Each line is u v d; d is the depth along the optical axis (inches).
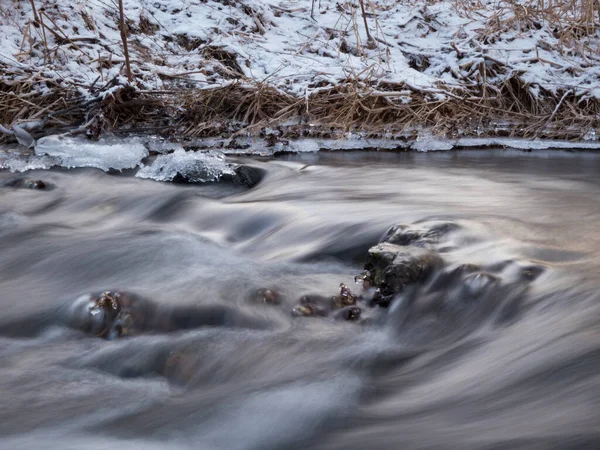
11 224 247.8
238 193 278.7
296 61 405.4
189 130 356.2
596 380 108.9
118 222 254.4
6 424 120.8
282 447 109.0
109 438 114.8
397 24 453.1
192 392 134.7
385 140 366.6
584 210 220.7
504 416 105.9
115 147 325.1
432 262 161.8
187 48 416.2
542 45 440.1
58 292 185.6
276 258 204.8
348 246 203.6
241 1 449.7
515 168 307.9
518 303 143.6
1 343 159.8
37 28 388.8
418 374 130.8
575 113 384.2
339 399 121.5
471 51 424.2
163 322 162.6
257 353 145.0
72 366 146.9
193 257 205.5
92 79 365.4
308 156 343.6
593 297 137.6
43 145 323.9
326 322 158.4
